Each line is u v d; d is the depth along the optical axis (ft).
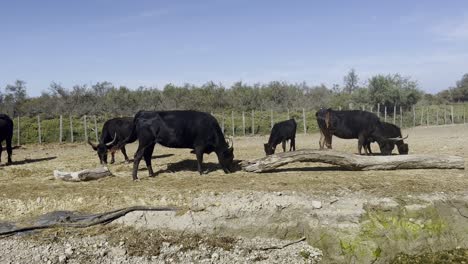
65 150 63.46
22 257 28.04
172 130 37.73
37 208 32.96
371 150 55.11
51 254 28.35
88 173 38.29
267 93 137.69
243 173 40.14
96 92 123.13
